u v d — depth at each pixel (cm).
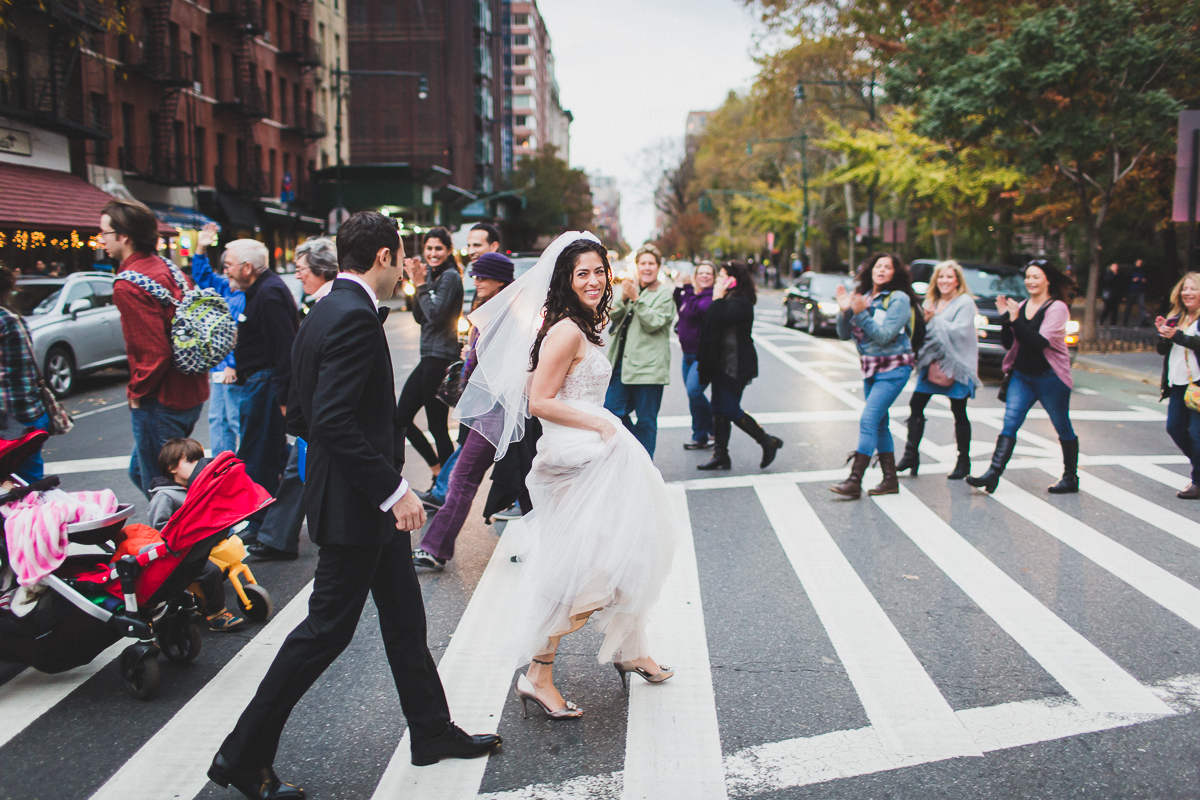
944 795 292
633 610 334
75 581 377
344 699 363
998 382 1402
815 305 2108
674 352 1781
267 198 3669
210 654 410
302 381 287
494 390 359
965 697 362
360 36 6222
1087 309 1819
